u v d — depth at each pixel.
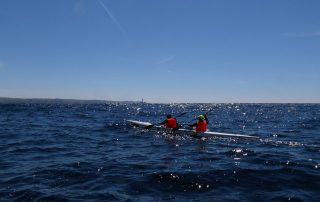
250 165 10.61
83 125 27.92
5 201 7.17
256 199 7.30
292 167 10.30
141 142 16.81
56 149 14.41
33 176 9.20
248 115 54.72
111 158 12.12
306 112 69.06
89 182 8.62
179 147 15.00
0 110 60.84
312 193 7.72
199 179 8.78
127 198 7.35
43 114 48.84
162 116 48.94
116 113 58.03
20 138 18.27
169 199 7.31
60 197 7.38
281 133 22.73
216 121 37.03
